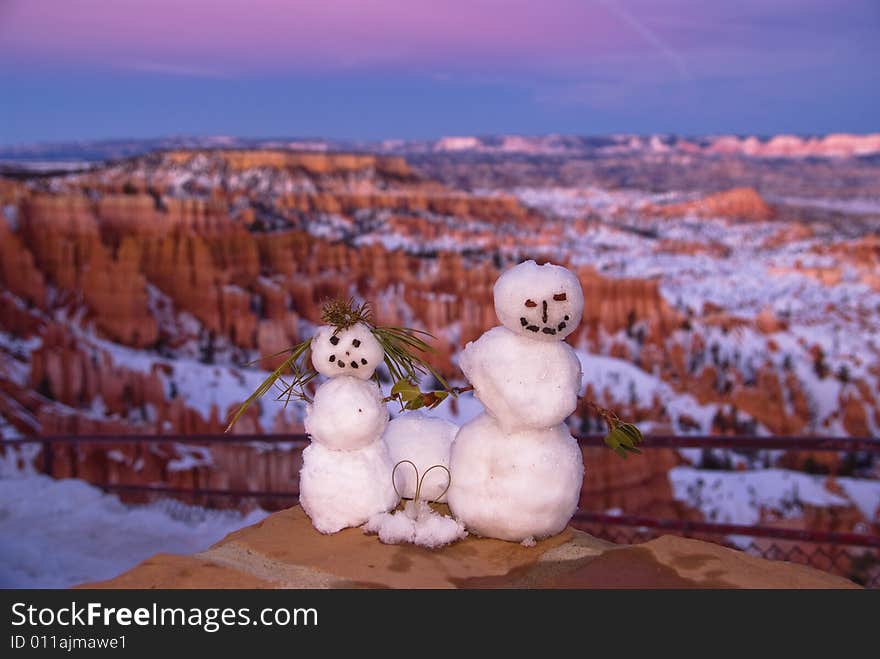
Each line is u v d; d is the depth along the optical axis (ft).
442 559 7.75
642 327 406.00
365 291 444.55
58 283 367.86
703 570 7.24
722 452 228.22
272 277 443.73
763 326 412.36
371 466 8.61
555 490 7.93
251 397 8.99
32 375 236.02
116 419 200.64
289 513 9.32
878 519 194.70
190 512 26.37
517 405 7.73
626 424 8.08
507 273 7.95
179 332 368.68
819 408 329.11
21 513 24.27
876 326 423.64
